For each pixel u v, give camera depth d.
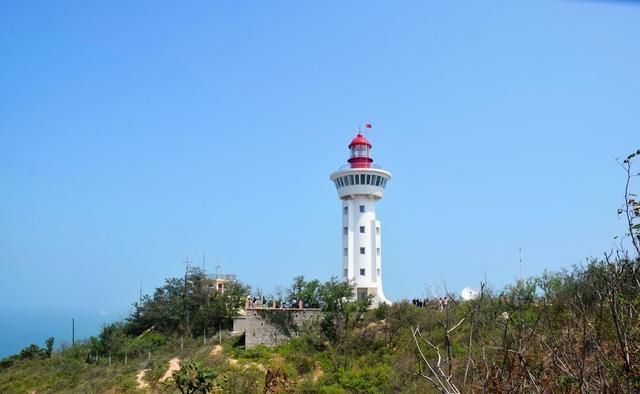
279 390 34.41
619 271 11.68
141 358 72.44
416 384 33.19
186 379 29.12
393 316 63.84
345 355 59.72
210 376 29.22
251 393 40.94
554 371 12.21
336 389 50.16
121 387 61.31
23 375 74.44
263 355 63.84
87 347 84.56
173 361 67.69
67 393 62.34
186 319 82.12
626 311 11.76
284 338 69.25
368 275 91.38
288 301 75.50
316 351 63.22
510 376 11.82
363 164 94.12
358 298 75.81
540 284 43.72
